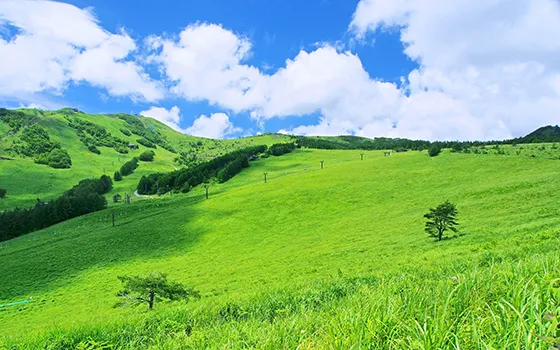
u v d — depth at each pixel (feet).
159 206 382.63
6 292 185.37
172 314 28.78
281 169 550.77
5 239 348.38
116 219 351.67
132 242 257.55
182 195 471.21
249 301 31.17
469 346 7.69
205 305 31.86
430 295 11.62
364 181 316.60
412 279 27.32
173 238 257.75
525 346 6.41
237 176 538.06
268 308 27.48
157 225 290.15
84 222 363.97
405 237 144.66
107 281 188.14
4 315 150.20
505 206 156.35
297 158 626.23
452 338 7.83
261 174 530.68
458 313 9.45
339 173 366.43
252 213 288.10
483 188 213.87
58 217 392.68
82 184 566.77
